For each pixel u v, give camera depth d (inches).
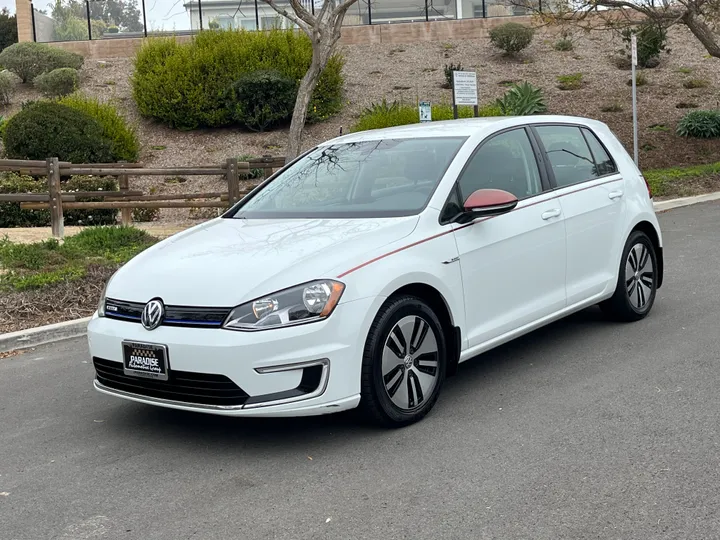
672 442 175.5
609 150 273.9
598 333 265.9
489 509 149.1
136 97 936.3
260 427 198.1
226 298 175.0
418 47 1165.7
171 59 920.9
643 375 221.5
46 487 170.7
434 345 197.5
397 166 224.2
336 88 955.3
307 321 172.4
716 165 723.4
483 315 212.5
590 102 959.0
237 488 164.6
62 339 307.9
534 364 237.6
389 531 143.0
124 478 172.9
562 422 190.5
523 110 853.8
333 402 175.6
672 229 479.2
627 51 1042.1
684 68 1059.3
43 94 1006.4
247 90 898.7
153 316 180.4
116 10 1157.7
